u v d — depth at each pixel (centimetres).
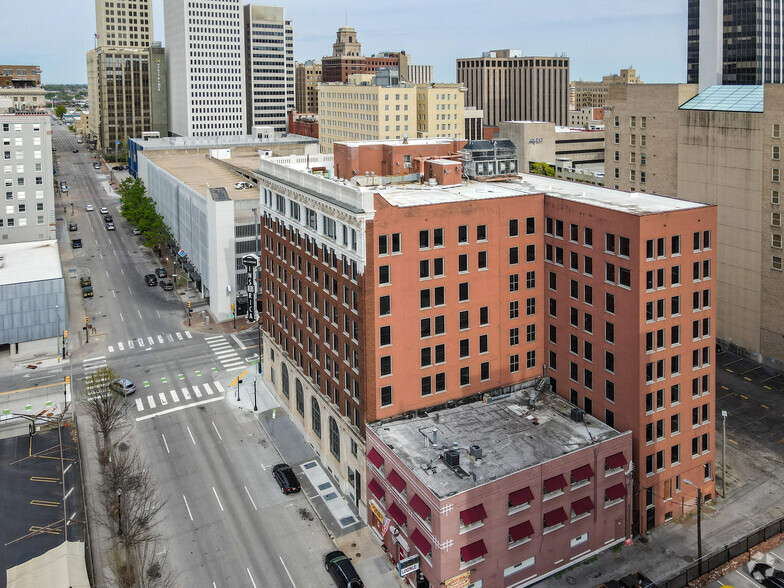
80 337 12094
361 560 6450
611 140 12631
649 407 6562
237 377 10456
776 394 9275
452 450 6097
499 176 8625
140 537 6594
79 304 13800
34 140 14738
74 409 9444
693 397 6875
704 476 7125
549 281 7494
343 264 6969
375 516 6738
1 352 11419
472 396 7331
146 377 10475
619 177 12550
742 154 10025
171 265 16562
